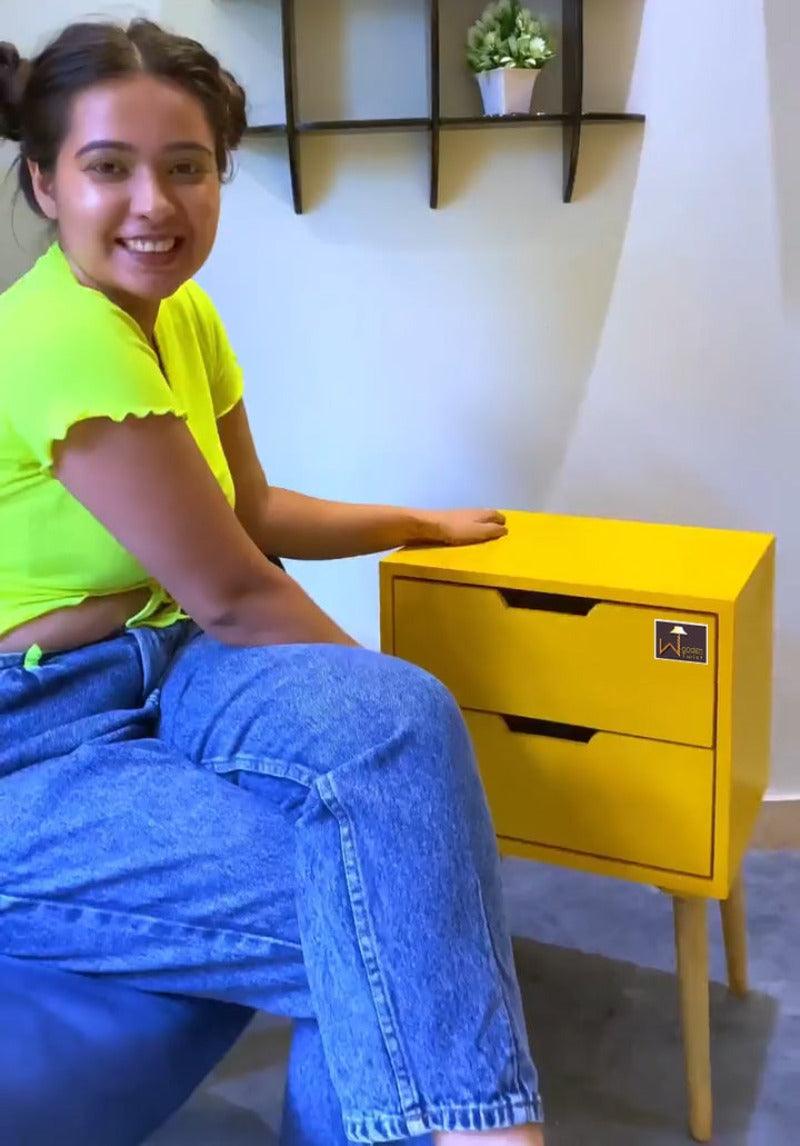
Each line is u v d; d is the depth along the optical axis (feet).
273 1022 5.08
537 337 5.81
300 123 5.42
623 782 4.25
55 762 3.45
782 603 6.07
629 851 4.31
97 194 3.44
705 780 4.11
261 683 3.45
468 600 4.32
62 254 3.73
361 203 5.66
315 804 3.16
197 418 4.06
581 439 5.93
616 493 5.99
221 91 3.66
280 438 6.08
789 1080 4.63
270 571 3.68
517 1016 3.15
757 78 5.37
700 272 5.64
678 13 5.32
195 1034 3.42
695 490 5.96
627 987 5.19
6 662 3.58
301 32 5.43
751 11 5.30
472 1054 3.03
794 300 5.65
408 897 3.09
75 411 3.26
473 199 5.63
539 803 4.42
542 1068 4.73
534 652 4.26
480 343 5.84
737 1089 4.60
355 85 5.49
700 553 4.47
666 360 5.78
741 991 5.09
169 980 3.37
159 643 3.80
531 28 5.16
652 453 5.92
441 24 5.40
